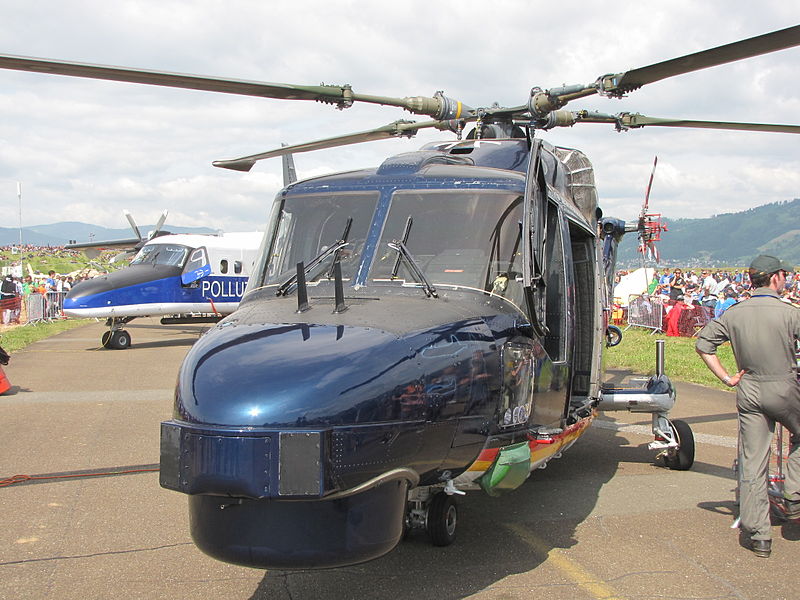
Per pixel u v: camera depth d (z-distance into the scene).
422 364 3.64
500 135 6.68
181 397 3.45
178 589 4.18
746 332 4.73
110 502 5.82
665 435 6.94
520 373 4.35
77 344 19.55
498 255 4.56
